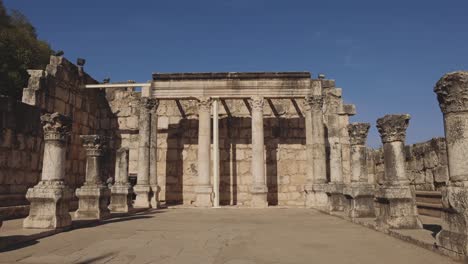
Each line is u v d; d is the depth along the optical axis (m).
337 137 28.44
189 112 29.33
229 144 28.95
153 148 25.48
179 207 24.86
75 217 15.62
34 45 30.33
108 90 29.80
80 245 9.65
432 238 9.35
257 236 11.26
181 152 28.98
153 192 24.81
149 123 25.59
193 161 28.83
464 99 7.62
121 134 29.20
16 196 18.11
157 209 23.48
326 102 28.89
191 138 29.06
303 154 28.84
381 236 10.94
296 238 10.80
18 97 26.03
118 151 20.53
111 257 8.17
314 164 24.81
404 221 11.15
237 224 14.56
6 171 17.80
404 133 11.61
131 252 8.73
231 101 29.34
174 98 25.94
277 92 25.75
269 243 9.96
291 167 28.70
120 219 16.56
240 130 29.06
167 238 10.88
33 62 28.16
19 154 18.77
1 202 17.02
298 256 8.23
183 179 28.66
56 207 11.98
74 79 25.17
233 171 28.66
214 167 25.59
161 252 8.73
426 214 16.42
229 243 10.00
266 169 28.64
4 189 17.62
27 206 17.62
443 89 7.91
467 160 7.55
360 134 15.80
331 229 12.73
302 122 29.16
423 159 18.36
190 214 19.48
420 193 17.23
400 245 9.38
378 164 23.33
